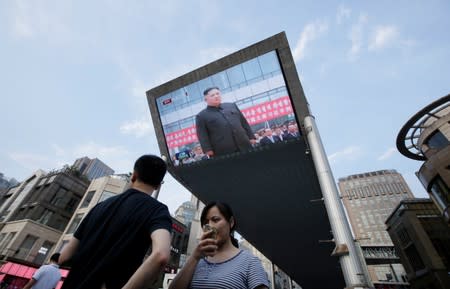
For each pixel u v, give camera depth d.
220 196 25.20
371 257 47.28
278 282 66.69
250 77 19.70
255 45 19.61
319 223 28.48
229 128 19.56
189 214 74.56
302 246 34.94
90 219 1.72
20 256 23.81
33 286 4.04
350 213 110.88
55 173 32.62
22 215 28.09
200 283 1.89
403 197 107.94
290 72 18.61
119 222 1.54
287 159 19.62
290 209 26.30
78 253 1.46
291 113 18.08
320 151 15.21
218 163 20.64
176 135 21.67
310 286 58.31
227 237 2.20
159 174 2.00
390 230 37.12
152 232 1.43
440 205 24.97
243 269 1.88
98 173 117.56
